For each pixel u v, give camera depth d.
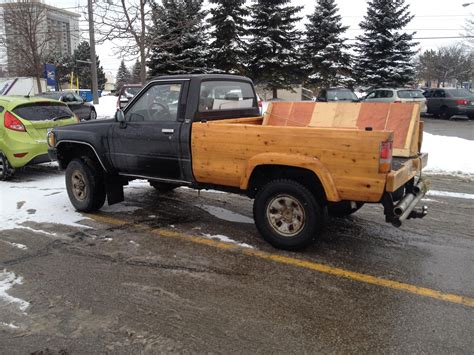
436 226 5.54
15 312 3.48
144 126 5.38
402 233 5.29
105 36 16.02
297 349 3.00
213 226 5.58
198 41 29.41
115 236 5.20
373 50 36.16
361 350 2.99
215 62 31.02
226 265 4.36
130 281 4.01
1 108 8.24
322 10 36.78
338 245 4.90
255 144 4.56
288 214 4.62
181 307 3.54
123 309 3.51
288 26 32.88
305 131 4.25
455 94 22.08
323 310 3.50
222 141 4.78
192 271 4.21
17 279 4.05
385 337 3.13
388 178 3.94
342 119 5.86
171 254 4.64
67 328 3.25
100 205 6.14
